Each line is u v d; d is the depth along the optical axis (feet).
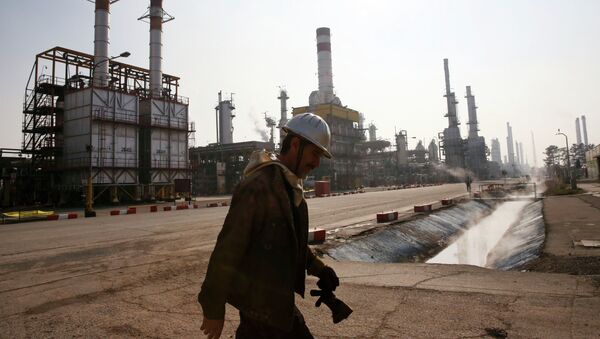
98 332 13.26
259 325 5.05
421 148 538.88
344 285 18.75
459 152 451.12
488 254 46.75
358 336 12.05
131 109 139.13
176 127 155.53
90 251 31.86
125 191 133.39
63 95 145.48
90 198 78.89
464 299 15.71
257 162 5.49
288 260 5.03
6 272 24.17
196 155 244.01
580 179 237.25
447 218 67.77
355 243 37.17
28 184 135.74
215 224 53.52
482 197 115.55
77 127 131.44
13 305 16.87
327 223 52.85
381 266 23.65
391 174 411.75
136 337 12.72
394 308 14.84
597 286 16.80
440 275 20.52
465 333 11.99
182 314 15.14
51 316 15.17
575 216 51.57
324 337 12.03
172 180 152.46
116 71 161.89
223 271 4.71
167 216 70.74
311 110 298.56
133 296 18.03
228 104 329.31
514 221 75.31
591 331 11.73
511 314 13.58
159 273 23.13
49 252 31.71
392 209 77.10
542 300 15.07
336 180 280.31
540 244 34.24
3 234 46.57
